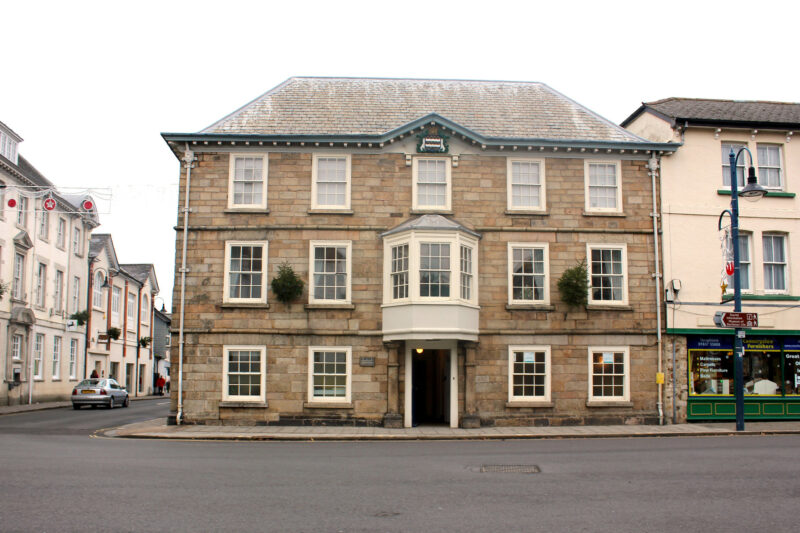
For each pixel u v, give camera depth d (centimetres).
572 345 2261
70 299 4162
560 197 2330
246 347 2208
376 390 2197
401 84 2630
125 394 3612
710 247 2356
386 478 1111
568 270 2241
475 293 2236
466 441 1850
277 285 2180
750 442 1728
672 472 1174
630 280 2309
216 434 1900
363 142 2275
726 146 2442
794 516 848
